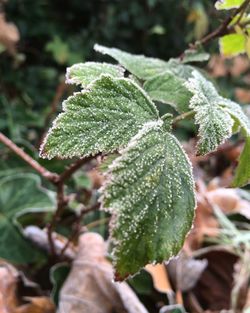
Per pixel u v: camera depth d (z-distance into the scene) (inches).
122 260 3.9
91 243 8.1
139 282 8.2
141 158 4.0
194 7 14.2
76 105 4.1
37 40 17.7
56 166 8.8
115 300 7.7
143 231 4.0
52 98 16.0
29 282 8.1
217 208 9.9
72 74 4.8
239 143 10.7
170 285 8.8
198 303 9.2
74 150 4.0
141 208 4.0
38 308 7.8
